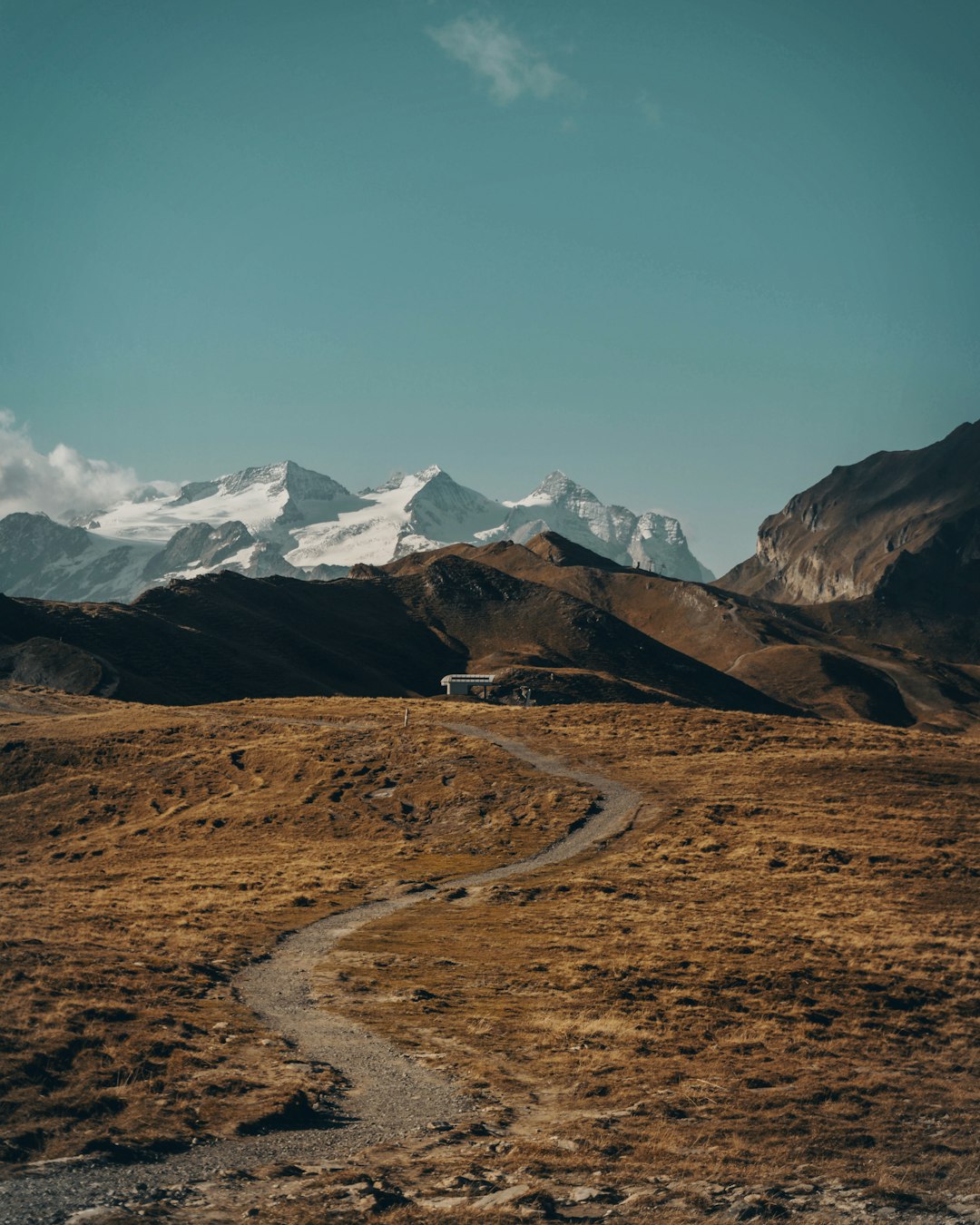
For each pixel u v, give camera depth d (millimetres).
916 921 57000
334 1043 36031
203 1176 23922
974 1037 40031
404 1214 21734
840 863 69812
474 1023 39531
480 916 60562
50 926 52781
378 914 61812
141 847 93562
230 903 64625
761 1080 34000
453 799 94938
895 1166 26797
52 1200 21641
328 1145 26562
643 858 74625
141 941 50312
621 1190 24188
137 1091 28750
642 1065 35000
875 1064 36750
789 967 47812
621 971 46906
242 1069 31828
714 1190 24406
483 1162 25500
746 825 80812
